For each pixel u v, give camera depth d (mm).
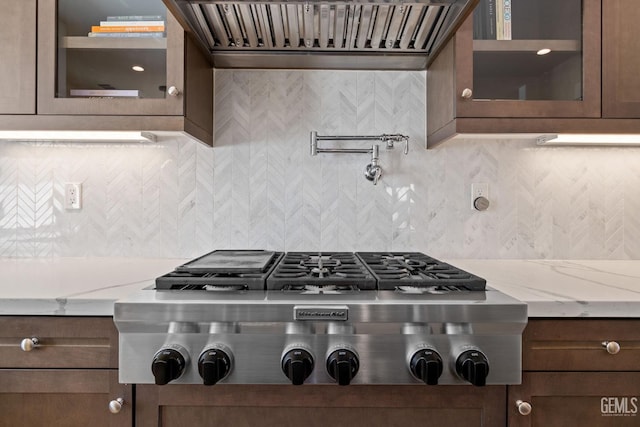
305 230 1446
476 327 769
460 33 1143
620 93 1138
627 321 834
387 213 1452
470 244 1453
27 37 1130
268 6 1076
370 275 938
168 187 1438
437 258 1448
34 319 830
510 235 1446
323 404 811
